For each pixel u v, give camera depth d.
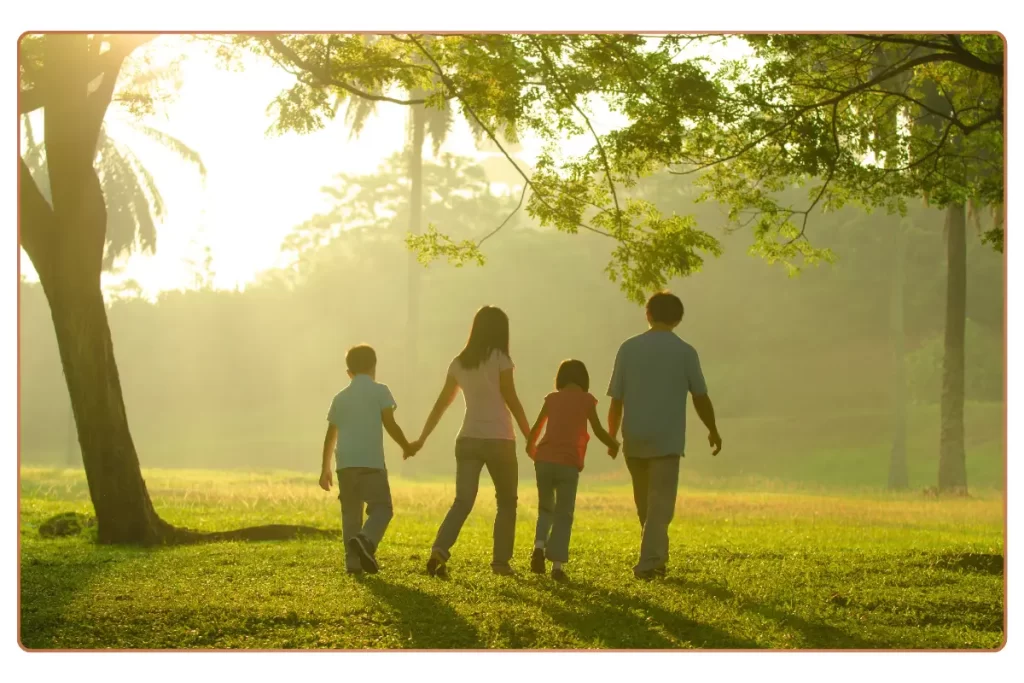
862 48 12.66
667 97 11.68
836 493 27.70
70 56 10.86
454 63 12.38
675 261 11.84
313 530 11.20
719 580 7.77
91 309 10.88
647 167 12.24
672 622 6.35
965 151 13.70
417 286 39.31
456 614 6.39
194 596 6.90
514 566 8.38
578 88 11.77
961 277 28.34
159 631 6.19
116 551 9.66
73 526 11.38
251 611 6.48
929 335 51.97
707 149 12.56
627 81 11.79
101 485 10.72
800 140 12.23
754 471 40.03
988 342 49.41
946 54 11.80
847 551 10.01
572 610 6.52
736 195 13.01
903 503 20.77
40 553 9.45
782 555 9.58
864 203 13.62
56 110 10.83
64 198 10.85
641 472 7.90
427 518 14.45
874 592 7.49
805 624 6.48
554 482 7.85
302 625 6.26
